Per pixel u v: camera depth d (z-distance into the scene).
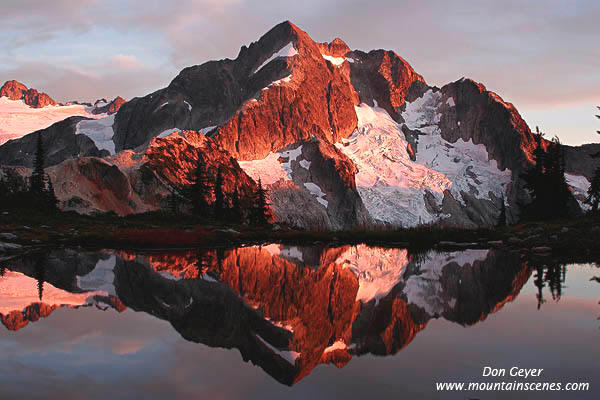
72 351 6.73
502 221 86.62
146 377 5.52
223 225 69.31
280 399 4.85
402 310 10.16
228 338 7.58
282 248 35.59
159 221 70.88
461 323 8.73
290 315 9.63
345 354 6.68
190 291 12.89
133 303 10.83
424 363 6.20
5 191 69.31
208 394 4.98
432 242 40.91
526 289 13.09
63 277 15.95
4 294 12.14
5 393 4.92
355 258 25.86
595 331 8.00
